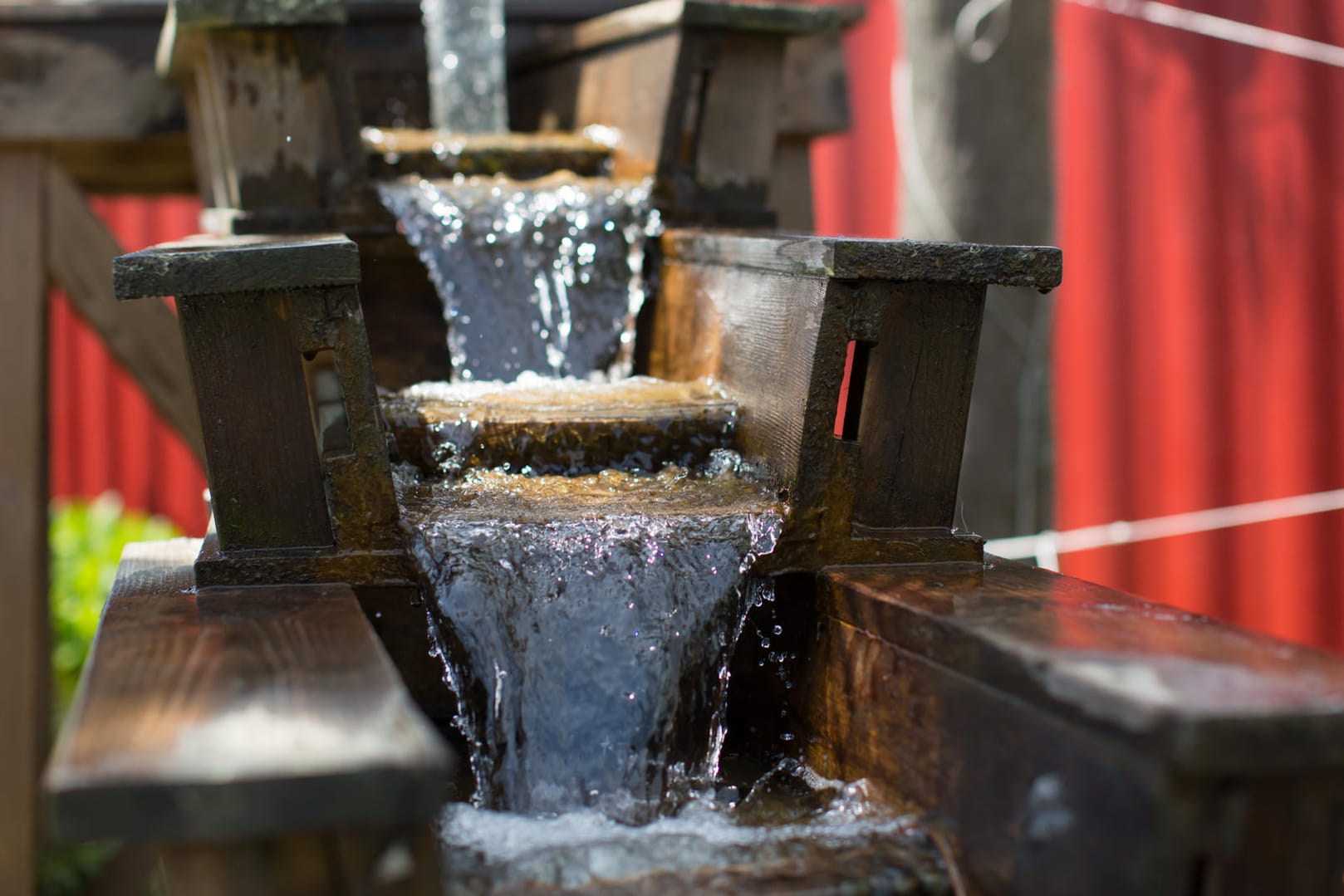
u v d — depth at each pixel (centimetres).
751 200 368
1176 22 655
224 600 217
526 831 210
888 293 236
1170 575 686
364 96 432
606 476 271
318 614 204
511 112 470
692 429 275
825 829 206
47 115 415
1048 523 471
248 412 226
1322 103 637
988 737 186
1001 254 232
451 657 224
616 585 229
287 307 223
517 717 222
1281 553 667
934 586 224
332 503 231
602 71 396
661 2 353
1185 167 662
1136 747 155
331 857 147
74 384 779
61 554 680
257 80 329
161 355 439
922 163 460
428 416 272
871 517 245
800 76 452
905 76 475
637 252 349
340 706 156
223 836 135
